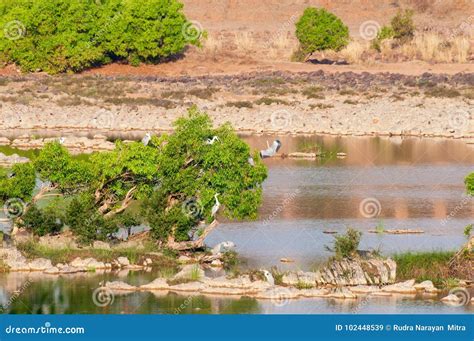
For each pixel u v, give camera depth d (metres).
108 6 98.44
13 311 38.50
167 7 98.81
